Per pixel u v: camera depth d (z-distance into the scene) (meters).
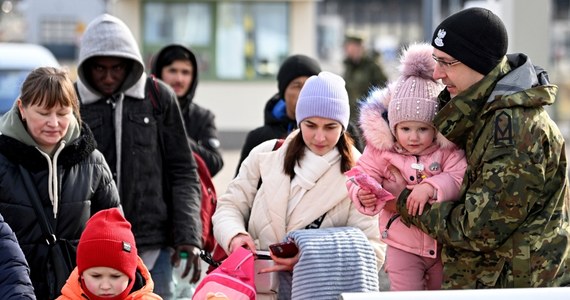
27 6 54.19
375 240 9.65
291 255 9.18
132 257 8.80
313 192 9.66
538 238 8.67
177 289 12.54
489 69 8.73
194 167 12.11
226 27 41.56
